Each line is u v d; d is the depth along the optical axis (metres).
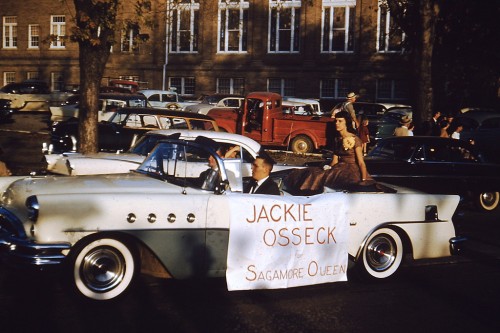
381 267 7.38
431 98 16.95
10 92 33.50
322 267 6.80
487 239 10.27
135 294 6.61
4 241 5.91
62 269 5.96
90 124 14.10
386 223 7.20
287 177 8.08
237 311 6.20
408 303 6.65
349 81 37.47
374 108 26.75
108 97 22.09
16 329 5.42
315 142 22.12
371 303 6.62
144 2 14.33
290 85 38.78
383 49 36.62
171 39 40.50
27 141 22.31
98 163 9.56
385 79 36.62
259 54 38.94
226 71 39.62
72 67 43.38
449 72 27.06
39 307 6.05
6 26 45.00
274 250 6.52
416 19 17.17
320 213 6.78
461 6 22.67
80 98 14.19
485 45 24.00
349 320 6.03
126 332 5.46
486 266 8.44
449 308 6.51
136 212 6.04
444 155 12.23
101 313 5.93
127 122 14.66
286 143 22.42
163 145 6.97
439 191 12.09
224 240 6.36
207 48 39.88
